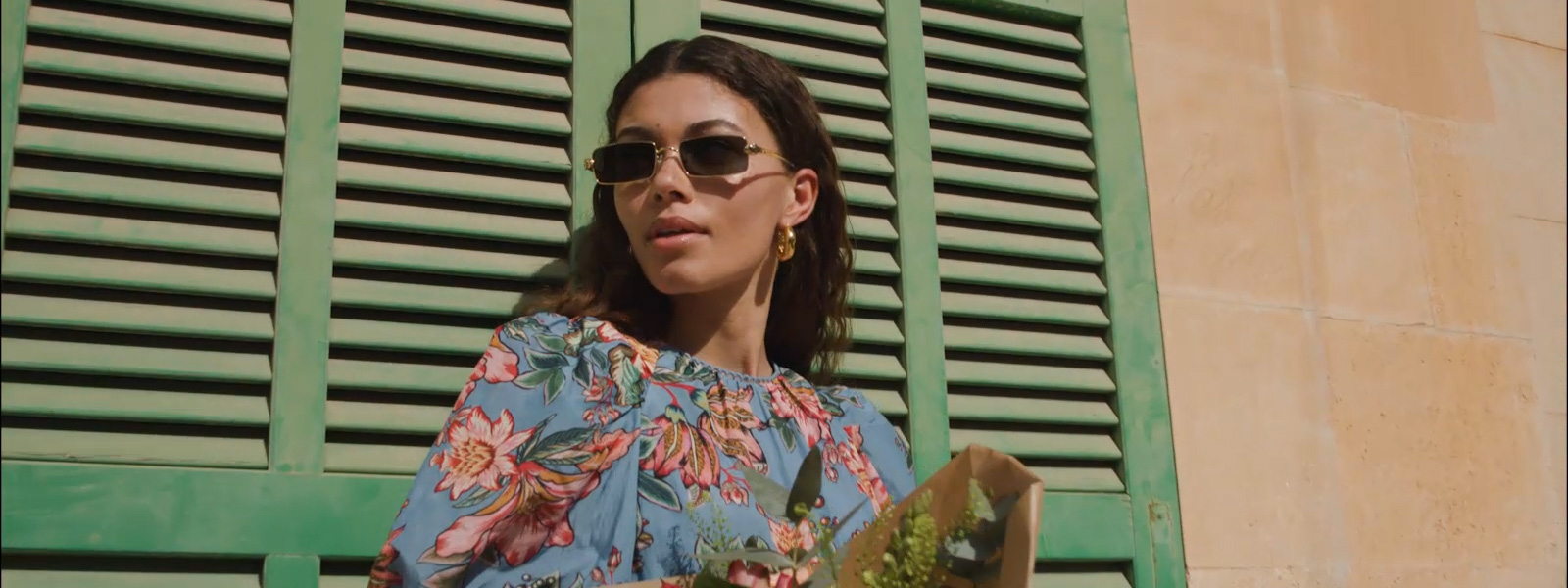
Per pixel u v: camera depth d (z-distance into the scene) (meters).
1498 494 2.76
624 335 1.83
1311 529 2.55
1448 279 2.86
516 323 1.75
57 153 1.82
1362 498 2.62
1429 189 2.90
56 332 1.80
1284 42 2.84
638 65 1.97
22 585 1.71
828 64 2.37
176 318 1.85
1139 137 2.62
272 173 1.94
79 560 1.76
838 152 2.34
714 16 2.30
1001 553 1.41
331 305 1.94
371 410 1.94
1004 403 2.38
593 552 1.62
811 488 1.46
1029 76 2.58
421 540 1.55
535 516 1.63
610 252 1.96
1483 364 2.83
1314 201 2.76
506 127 2.09
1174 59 2.70
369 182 1.99
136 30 1.91
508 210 2.09
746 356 1.94
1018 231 2.49
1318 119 2.82
